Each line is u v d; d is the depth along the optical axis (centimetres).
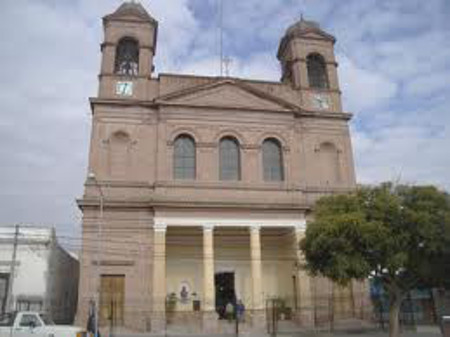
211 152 3531
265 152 3684
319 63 4141
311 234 2372
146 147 3469
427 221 2178
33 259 3256
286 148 3662
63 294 3850
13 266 3164
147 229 3244
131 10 3825
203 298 3169
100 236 3039
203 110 3612
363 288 3394
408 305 3559
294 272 3447
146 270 3169
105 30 3728
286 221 3388
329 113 3850
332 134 3825
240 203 3325
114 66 3653
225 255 3572
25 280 3209
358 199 2419
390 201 2284
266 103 3734
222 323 3112
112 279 3128
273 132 3688
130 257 3177
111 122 3469
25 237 3281
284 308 3331
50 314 3288
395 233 2234
